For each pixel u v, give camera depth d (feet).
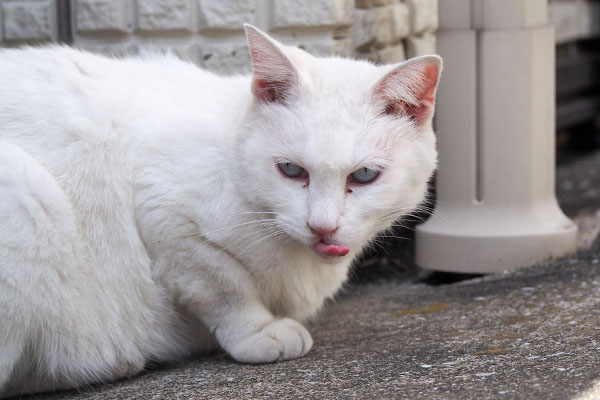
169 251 2.58
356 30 3.18
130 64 2.73
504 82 3.19
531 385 2.28
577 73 5.02
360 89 2.48
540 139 3.24
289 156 2.46
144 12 3.17
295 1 3.09
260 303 2.64
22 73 2.61
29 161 2.49
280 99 2.51
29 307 2.46
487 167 3.22
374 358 2.54
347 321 2.90
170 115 2.61
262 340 2.58
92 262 2.56
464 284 3.15
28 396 2.59
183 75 2.73
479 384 2.31
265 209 2.53
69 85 2.60
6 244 2.43
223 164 2.54
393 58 3.29
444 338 2.63
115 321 2.59
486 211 3.23
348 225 2.47
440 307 2.92
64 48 2.73
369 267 3.43
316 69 2.52
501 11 3.18
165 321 2.65
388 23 3.25
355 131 2.45
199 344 2.74
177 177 2.55
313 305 2.72
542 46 3.23
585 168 4.82
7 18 3.28
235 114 2.59
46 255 2.47
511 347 2.50
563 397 2.21
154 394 2.45
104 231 2.56
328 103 2.46
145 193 2.56
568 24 4.82
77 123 2.56
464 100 3.22
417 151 2.54
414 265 3.43
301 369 2.51
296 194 2.47
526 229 3.20
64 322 2.52
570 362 2.36
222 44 3.17
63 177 2.54
